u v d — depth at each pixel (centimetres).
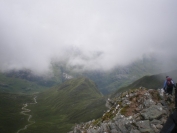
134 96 3047
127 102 2984
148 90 3045
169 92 2694
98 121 3228
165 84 2703
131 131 2258
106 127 2597
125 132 2338
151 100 2712
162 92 2817
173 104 2550
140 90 3216
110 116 2977
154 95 2848
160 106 2541
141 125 2305
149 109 2534
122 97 3322
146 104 2691
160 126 2216
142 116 2464
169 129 851
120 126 2452
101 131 2620
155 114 2416
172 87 2658
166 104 2580
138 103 2841
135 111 2680
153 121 2316
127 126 2389
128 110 2755
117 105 3114
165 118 2336
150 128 2222
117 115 2725
